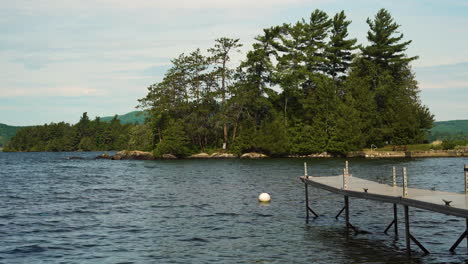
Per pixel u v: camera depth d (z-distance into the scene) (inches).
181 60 4005.9
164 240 669.3
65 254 594.6
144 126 4259.4
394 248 611.2
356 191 675.4
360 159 3253.0
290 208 973.8
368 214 880.9
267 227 766.5
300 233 716.0
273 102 4079.7
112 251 608.1
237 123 3991.1
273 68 3769.7
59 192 1363.2
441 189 1350.9
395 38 4126.5
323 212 916.6
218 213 913.5
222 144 4077.3
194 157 3831.2
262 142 3663.9
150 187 1485.0
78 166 3009.4
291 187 1400.1
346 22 4079.7
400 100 3917.3
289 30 3865.7
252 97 3863.2
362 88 3779.5
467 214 454.9
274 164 2753.4
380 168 2277.3
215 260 556.7
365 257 564.4
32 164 3415.4
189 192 1307.8
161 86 3951.8
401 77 4207.7
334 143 3604.8
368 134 3725.4
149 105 3927.2
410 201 553.3
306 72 3769.7
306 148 3666.3
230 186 1465.3
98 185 1588.3
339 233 713.6
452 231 705.6
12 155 6358.3
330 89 3752.5
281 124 3725.4
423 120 3959.2
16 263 553.6
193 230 742.5
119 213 928.9
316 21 4010.8
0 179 1916.8
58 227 778.8
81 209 992.2
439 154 3491.6
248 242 652.7
